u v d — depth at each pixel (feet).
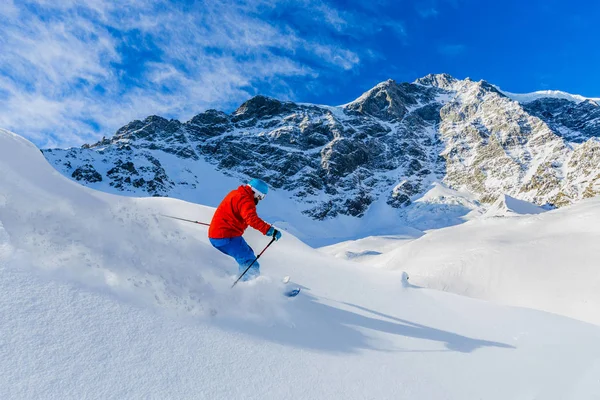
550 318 17.74
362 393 9.16
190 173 527.81
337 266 22.71
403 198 539.29
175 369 7.99
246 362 9.02
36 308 8.11
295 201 522.06
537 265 60.80
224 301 11.69
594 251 58.18
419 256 95.04
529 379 11.44
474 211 474.08
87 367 7.21
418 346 12.84
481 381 11.03
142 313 9.44
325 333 12.07
